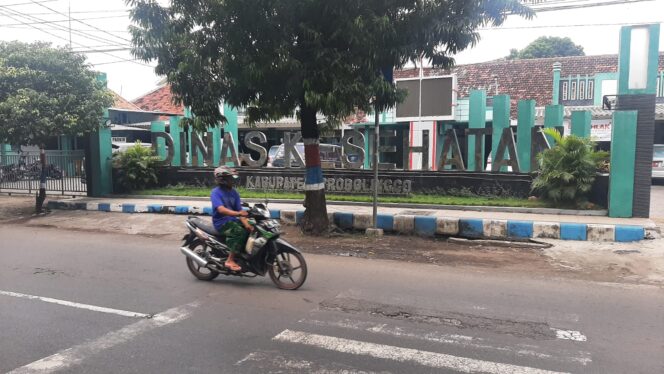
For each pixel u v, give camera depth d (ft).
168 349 14.74
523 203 38.01
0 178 58.80
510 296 20.24
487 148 69.26
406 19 27.45
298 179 47.21
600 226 30.68
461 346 14.97
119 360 13.98
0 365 13.65
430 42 27.89
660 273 23.97
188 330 16.29
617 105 34.53
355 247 30.42
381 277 23.31
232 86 30.81
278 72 28.40
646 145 33.68
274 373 13.16
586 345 15.06
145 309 18.49
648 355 14.32
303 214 36.09
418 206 39.52
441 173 42.24
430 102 66.59
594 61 82.28
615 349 14.75
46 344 15.14
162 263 26.50
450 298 19.92
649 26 33.40
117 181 52.60
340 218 36.35
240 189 49.44
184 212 43.06
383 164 44.55
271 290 21.08
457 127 71.67
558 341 15.38
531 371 13.25
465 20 26.11
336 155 55.01
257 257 21.43
